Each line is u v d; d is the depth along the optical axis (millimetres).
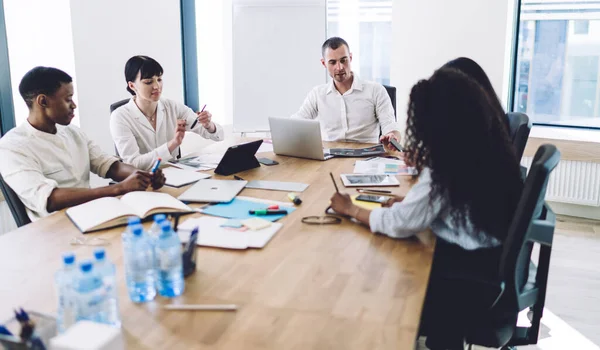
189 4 4883
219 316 1232
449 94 1531
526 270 1771
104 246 1655
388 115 3457
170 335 1152
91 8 3861
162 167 2707
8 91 3555
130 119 2949
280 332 1163
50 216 1956
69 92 2246
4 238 1729
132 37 4148
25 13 3637
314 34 4145
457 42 4340
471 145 1523
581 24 4477
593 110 4617
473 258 1794
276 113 4258
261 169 2666
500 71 4289
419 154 1641
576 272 3309
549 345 2521
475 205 1566
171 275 1312
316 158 2855
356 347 1106
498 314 1637
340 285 1391
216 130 3168
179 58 4578
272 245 1659
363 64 5672
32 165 2195
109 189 2150
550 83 4668
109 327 1010
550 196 4328
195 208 2008
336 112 3557
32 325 1051
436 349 1694
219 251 1610
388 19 5445
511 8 4371
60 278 1129
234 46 4184
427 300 1667
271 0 4102
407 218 1646
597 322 2729
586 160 4137
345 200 1921
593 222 4234
